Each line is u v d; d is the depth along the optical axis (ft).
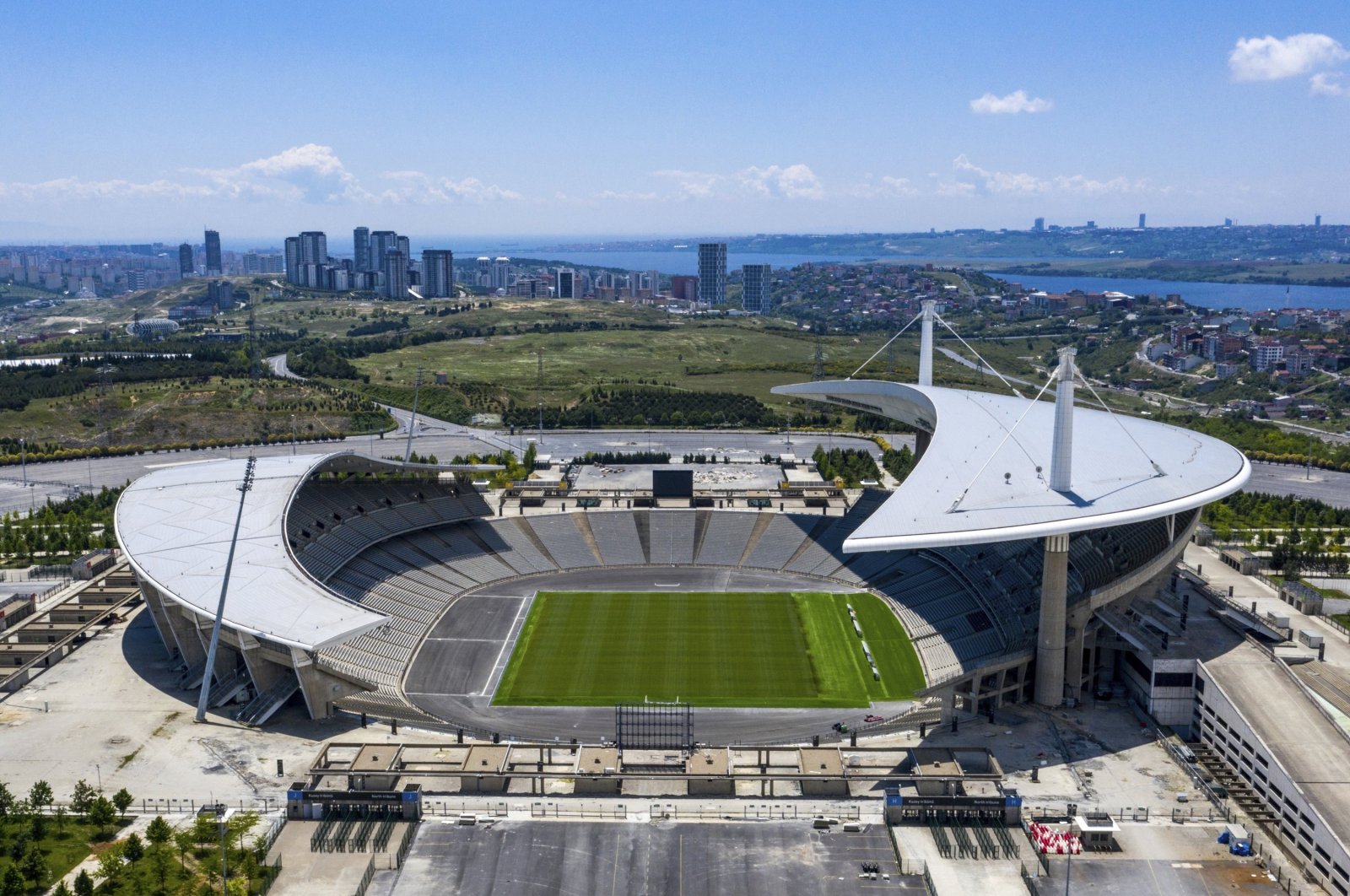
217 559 565.94
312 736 488.44
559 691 547.90
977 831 409.69
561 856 393.09
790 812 425.69
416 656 590.96
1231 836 400.06
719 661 586.04
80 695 529.45
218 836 395.34
